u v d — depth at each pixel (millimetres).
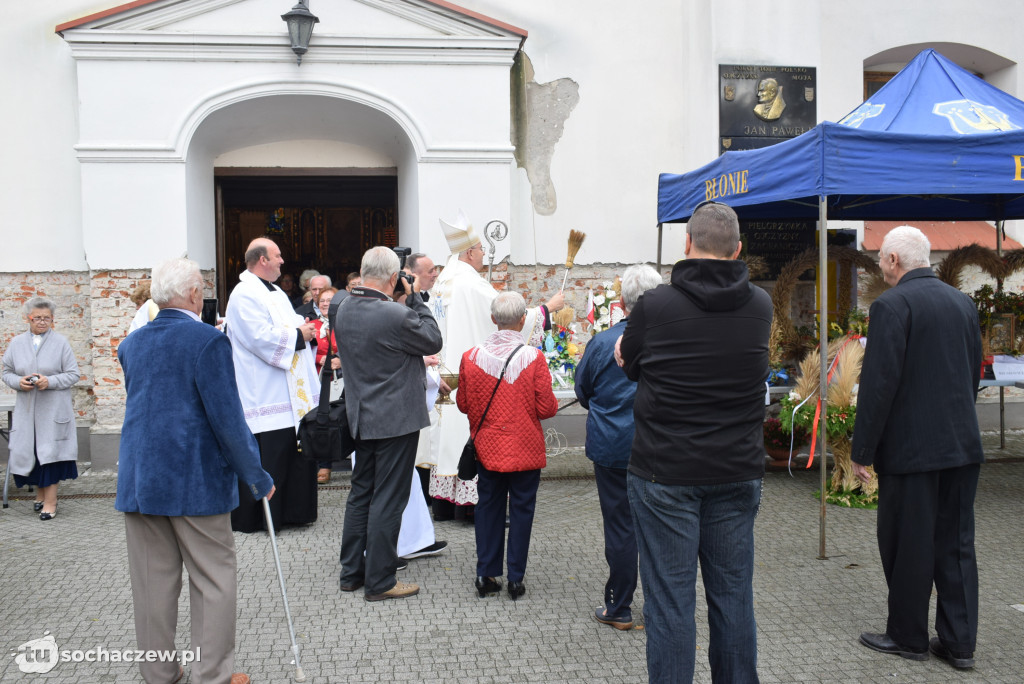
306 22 7184
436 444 5785
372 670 3602
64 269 7590
